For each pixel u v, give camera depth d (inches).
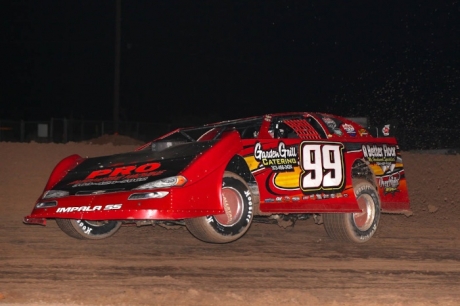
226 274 252.7
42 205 285.9
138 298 211.9
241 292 226.1
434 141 1059.3
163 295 216.1
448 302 218.7
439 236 353.7
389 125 357.7
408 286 240.4
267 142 291.4
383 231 366.6
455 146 1055.6
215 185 266.5
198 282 239.0
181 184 259.1
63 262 267.9
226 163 272.5
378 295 226.4
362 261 282.8
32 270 253.3
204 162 266.8
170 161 275.4
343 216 315.9
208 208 263.1
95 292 221.9
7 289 223.8
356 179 330.6
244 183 281.3
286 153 296.2
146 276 246.4
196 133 343.9
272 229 362.6
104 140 1093.8
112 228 323.0
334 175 312.3
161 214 253.4
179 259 277.9
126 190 264.8
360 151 329.1
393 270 266.2
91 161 310.7
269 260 280.4
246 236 338.3
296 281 244.5
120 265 264.4
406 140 1056.8
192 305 206.4
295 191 296.0
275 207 288.5
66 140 1227.9
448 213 441.1
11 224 362.3
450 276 257.8
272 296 219.1
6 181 514.0
